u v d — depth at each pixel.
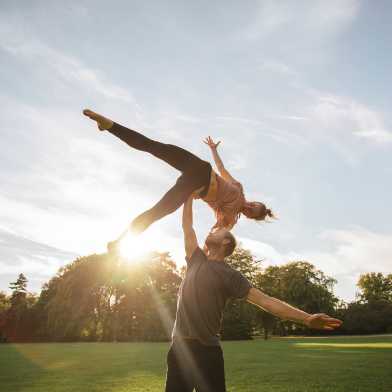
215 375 3.12
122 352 22.66
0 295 69.94
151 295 52.03
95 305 50.78
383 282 84.56
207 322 3.14
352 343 31.84
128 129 3.37
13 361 16.31
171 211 3.43
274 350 22.39
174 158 3.47
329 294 68.19
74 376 10.88
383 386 8.48
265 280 62.78
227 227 3.82
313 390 8.03
